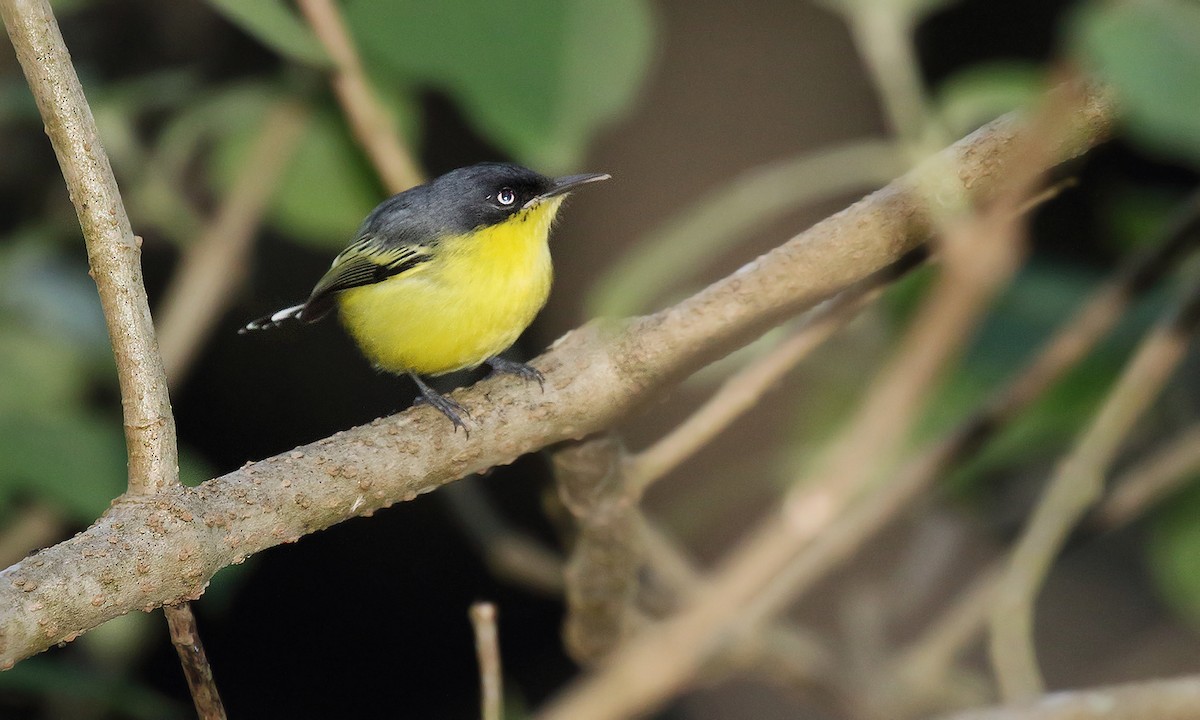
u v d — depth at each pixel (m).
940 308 4.62
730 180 11.74
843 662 9.84
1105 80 5.34
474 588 17.58
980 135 5.95
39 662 8.76
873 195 6.38
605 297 6.77
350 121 8.35
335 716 17.38
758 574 6.82
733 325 6.48
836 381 10.09
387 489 6.32
